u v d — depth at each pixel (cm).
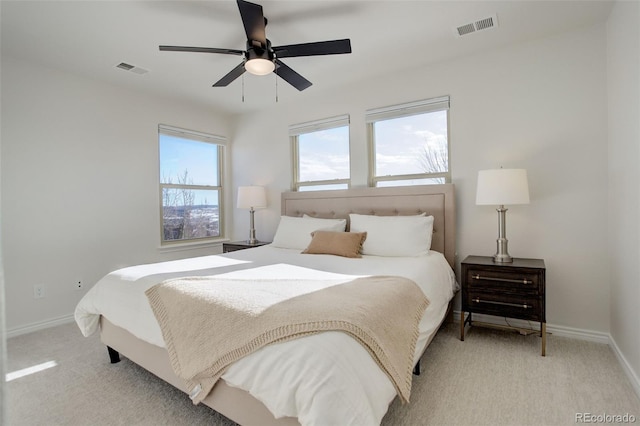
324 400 111
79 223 326
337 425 109
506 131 287
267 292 164
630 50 202
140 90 371
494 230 293
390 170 351
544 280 233
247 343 133
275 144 434
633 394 186
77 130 325
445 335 272
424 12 235
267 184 443
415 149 337
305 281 184
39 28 244
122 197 359
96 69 315
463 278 261
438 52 295
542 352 233
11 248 285
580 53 258
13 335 282
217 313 151
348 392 113
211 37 262
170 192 411
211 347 144
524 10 234
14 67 287
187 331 156
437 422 165
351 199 354
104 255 344
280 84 359
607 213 250
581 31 258
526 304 239
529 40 276
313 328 128
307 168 414
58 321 310
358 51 291
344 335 126
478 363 223
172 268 229
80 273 326
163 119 397
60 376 214
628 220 207
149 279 200
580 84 259
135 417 173
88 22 238
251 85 362
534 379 202
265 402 125
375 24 249
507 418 167
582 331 259
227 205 476
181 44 271
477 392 189
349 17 240
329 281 185
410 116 337
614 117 233
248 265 243
